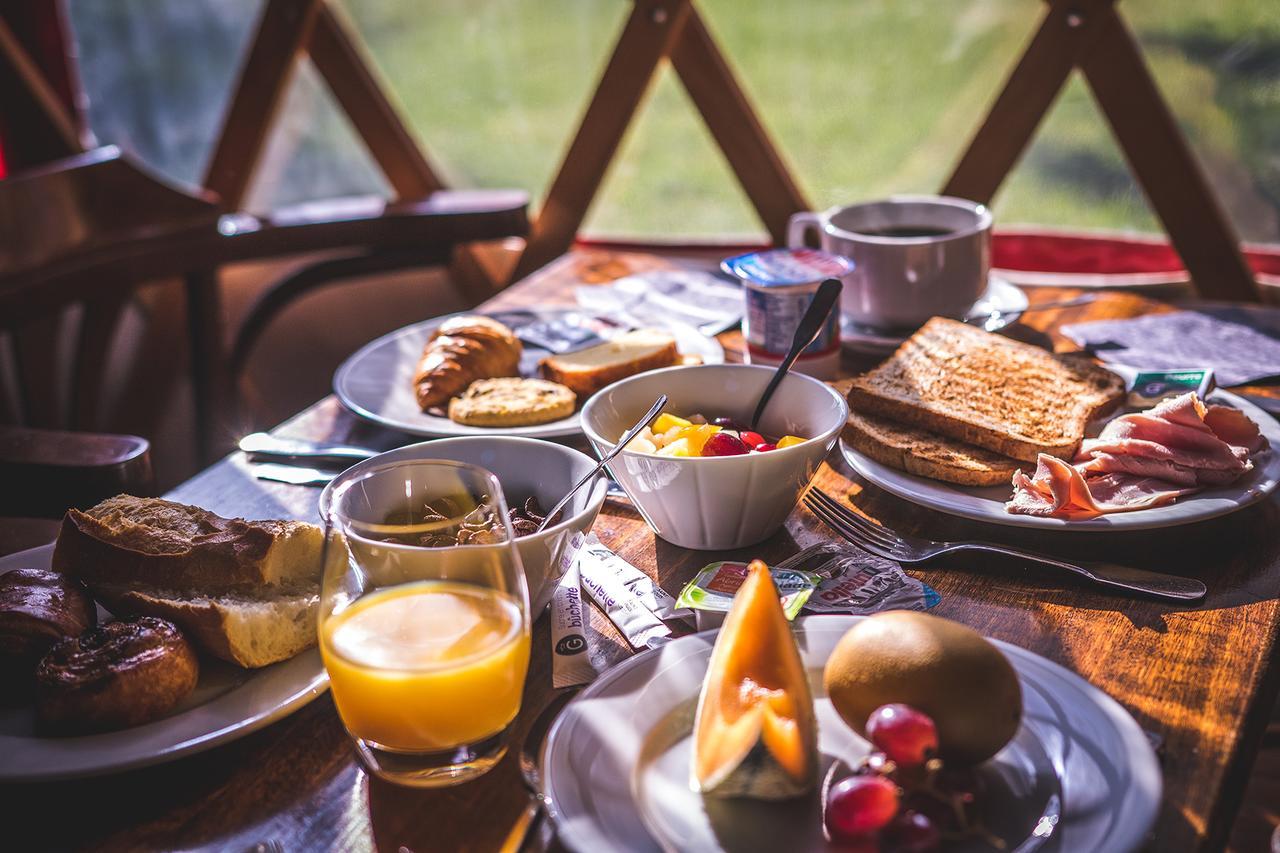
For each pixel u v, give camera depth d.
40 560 0.85
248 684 0.71
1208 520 0.91
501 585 0.65
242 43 2.54
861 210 1.45
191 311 2.12
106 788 0.65
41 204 1.83
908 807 0.56
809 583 0.79
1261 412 1.04
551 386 1.19
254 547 0.77
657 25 1.97
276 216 2.16
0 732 0.67
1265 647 0.74
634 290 1.56
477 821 0.62
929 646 0.58
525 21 2.29
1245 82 1.87
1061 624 0.77
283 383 2.71
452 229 2.07
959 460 0.97
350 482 0.70
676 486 0.84
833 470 1.05
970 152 1.88
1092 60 1.77
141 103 2.63
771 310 1.19
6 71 2.36
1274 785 1.36
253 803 0.64
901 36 2.06
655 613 0.79
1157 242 2.04
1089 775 0.57
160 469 2.67
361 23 2.35
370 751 0.66
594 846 0.53
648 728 0.63
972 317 1.38
